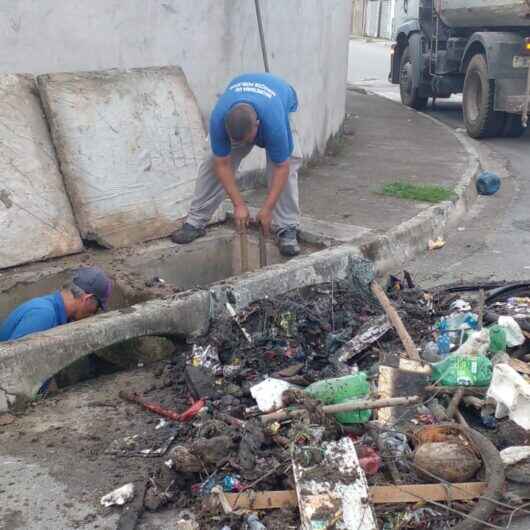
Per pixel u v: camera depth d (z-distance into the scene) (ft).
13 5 16.89
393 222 20.88
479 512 9.37
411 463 10.29
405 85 47.42
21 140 16.98
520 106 34.55
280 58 25.03
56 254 17.13
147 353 14.61
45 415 12.05
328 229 19.81
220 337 13.62
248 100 15.69
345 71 34.81
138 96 19.21
